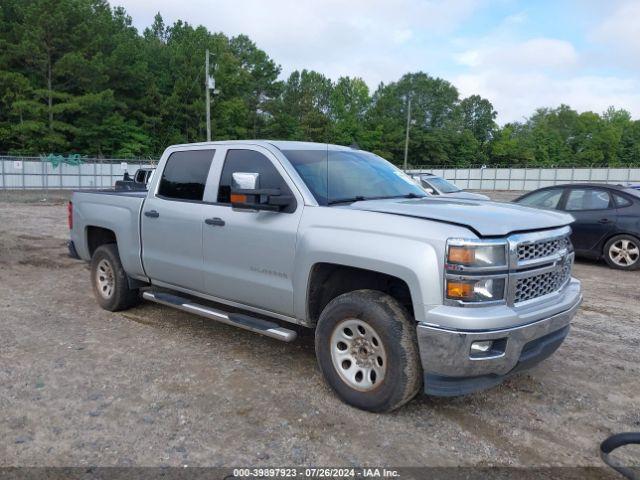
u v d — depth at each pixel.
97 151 47.06
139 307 6.55
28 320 6.02
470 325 3.30
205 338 5.45
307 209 4.20
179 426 3.64
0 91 42.44
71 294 7.27
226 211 4.77
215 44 62.81
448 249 3.38
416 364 3.61
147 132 53.03
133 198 5.82
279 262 4.31
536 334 3.60
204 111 54.16
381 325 3.63
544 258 3.73
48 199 26.89
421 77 88.56
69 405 3.93
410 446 3.44
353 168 4.89
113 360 4.82
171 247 5.31
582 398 4.20
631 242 9.59
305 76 83.69
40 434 3.52
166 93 58.03
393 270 3.57
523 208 4.24
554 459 3.34
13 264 9.27
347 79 88.62
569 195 10.41
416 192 5.01
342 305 3.86
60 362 4.75
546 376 4.63
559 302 3.86
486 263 3.38
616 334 5.88
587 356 5.15
